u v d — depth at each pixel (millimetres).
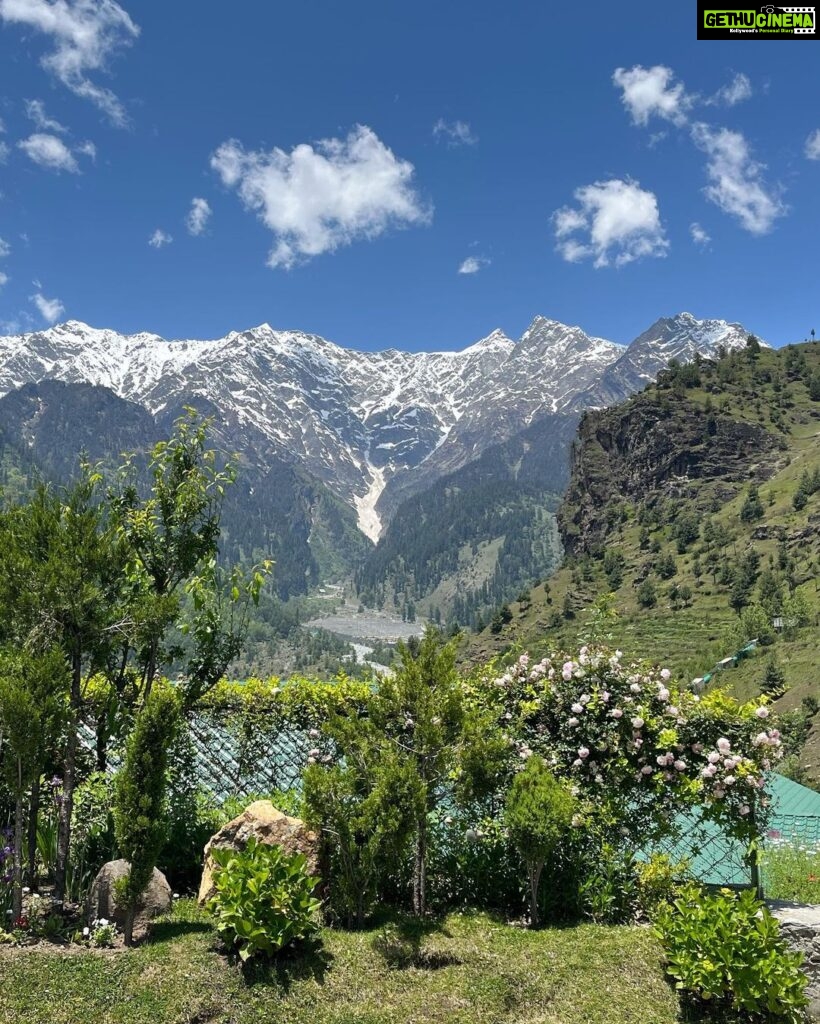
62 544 6250
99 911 5855
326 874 6492
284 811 7445
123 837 5480
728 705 6961
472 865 7113
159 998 4953
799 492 129125
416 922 6391
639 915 6836
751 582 111125
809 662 75250
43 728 5457
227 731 8266
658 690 7191
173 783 7594
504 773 7242
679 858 7242
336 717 6898
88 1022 4699
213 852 5863
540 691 7531
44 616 5949
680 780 6855
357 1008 5109
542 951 5926
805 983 5297
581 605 126875
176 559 7480
